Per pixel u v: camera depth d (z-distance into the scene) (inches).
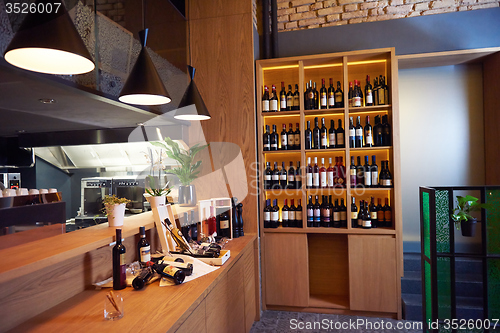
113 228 85.2
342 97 143.7
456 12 143.6
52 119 107.6
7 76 59.7
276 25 158.2
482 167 152.6
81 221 175.8
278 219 148.3
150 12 111.7
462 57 142.6
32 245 65.7
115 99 85.0
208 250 96.6
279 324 132.0
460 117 154.6
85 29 78.5
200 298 69.7
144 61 74.7
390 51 136.3
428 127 157.3
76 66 55.1
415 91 158.2
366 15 152.5
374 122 146.5
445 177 156.2
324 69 153.0
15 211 84.5
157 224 96.7
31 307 60.4
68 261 70.3
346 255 152.3
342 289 152.7
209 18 143.0
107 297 59.6
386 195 146.7
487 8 141.4
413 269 150.8
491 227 95.0
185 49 142.8
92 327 55.7
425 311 103.3
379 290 136.0
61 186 180.1
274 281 144.8
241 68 140.6
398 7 149.0
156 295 69.9
